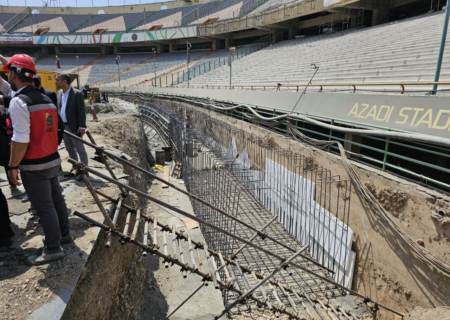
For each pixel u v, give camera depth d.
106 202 4.35
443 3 19.75
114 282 3.80
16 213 3.89
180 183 11.61
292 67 19.27
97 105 17.28
